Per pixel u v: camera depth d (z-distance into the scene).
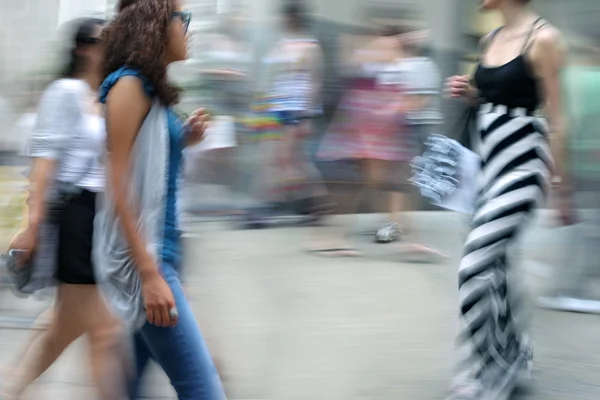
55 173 4.08
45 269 4.13
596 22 6.49
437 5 10.59
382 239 8.92
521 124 4.47
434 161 4.65
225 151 9.77
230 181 9.83
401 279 7.54
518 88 4.45
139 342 3.72
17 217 5.07
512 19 4.55
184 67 10.02
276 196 9.79
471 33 10.75
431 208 10.73
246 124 9.83
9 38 7.82
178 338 3.30
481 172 4.61
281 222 9.72
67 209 4.09
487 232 4.51
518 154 4.47
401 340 5.86
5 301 5.96
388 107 8.83
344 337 5.91
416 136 8.94
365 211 9.85
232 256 8.26
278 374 5.18
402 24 8.81
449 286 7.32
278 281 7.34
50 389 4.82
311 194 9.66
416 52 8.92
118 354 3.98
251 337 5.84
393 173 9.00
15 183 5.12
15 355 5.05
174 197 3.40
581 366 5.38
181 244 3.54
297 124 9.63
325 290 7.11
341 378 5.15
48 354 4.30
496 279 4.58
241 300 6.74
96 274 3.68
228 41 9.99
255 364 5.34
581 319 6.39
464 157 4.64
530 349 4.88
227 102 9.88
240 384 5.01
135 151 3.26
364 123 8.95
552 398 4.85
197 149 9.38
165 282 3.27
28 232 4.09
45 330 4.31
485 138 4.56
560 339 5.90
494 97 4.52
